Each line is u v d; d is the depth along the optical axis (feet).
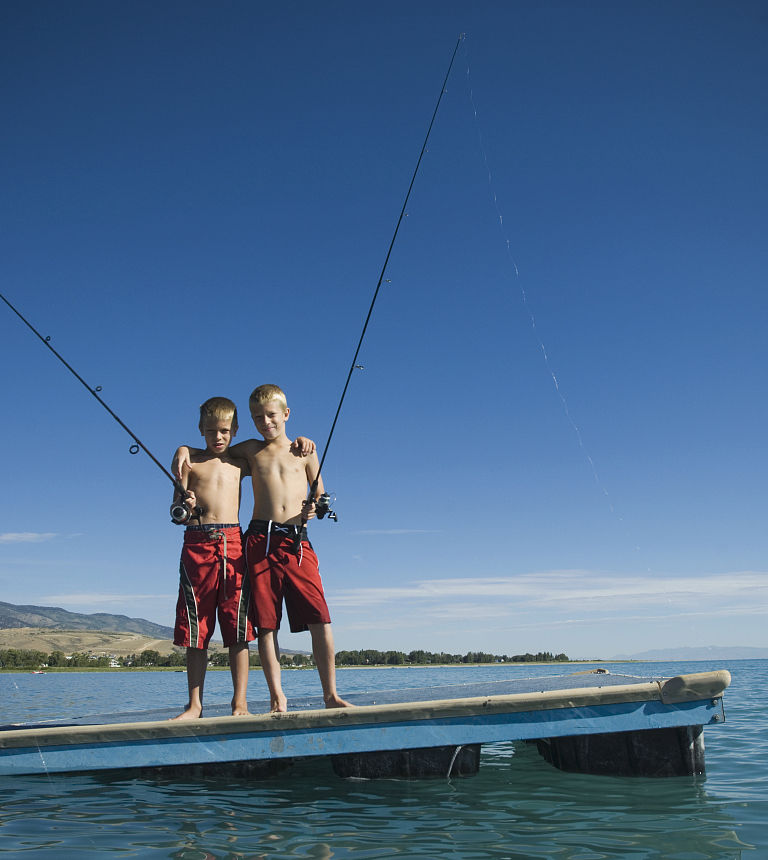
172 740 11.93
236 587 13.11
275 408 13.62
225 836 9.41
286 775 13.41
